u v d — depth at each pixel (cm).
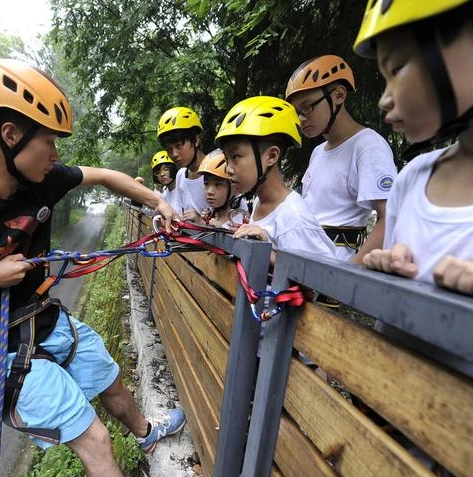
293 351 117
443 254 82
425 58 61
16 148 140
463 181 84
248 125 156
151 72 722
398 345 72
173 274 291
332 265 88
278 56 522
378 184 182
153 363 323
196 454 218
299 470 106
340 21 411
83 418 164
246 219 240
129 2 750
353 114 439
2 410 153
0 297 153
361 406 104
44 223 174
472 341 53
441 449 62
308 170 230
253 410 128
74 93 997
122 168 2589
